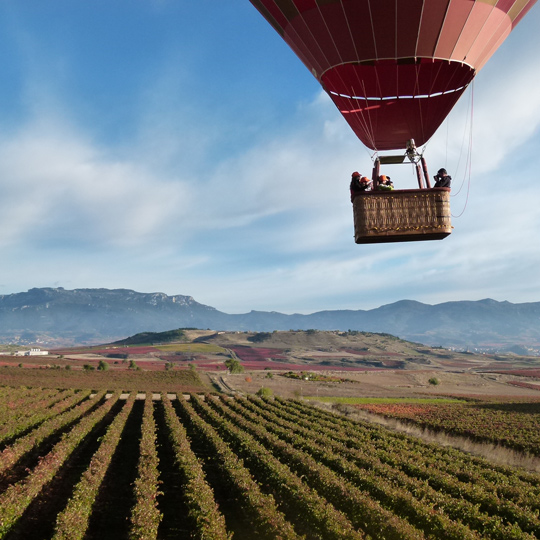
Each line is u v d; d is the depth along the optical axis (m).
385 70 13.04
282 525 12.84
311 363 172.50
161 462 24.36
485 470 20.98
